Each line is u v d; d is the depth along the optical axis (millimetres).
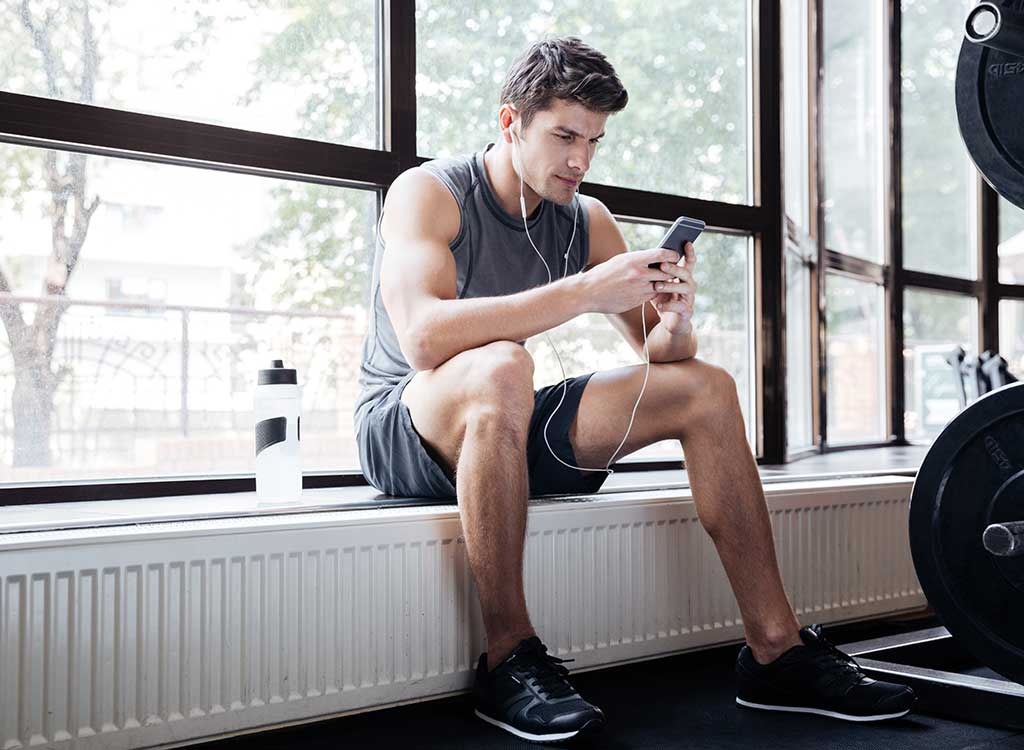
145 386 1906
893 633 2158
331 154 2068
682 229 1504
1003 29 1311
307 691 1439
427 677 1551
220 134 1941
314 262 2092
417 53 2205
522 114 1647
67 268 1828
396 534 1517
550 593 1679
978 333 4449
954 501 1443
